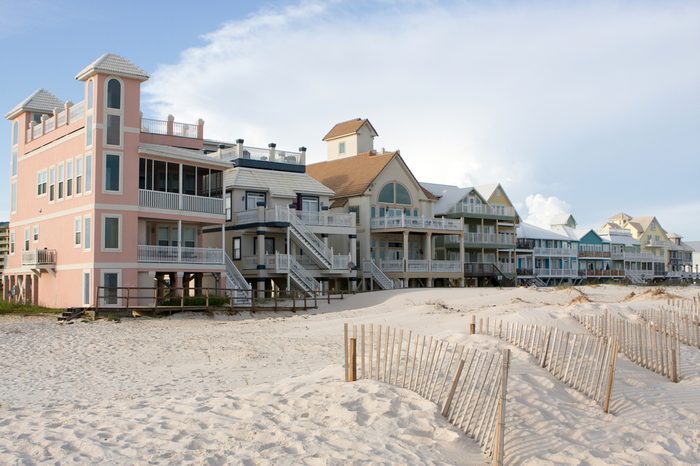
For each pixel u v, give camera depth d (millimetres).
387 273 52375
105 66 32781
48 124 38406
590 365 15148
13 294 42250
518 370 14805
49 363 19078
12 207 43156
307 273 42531
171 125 38875
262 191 45312
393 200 55562
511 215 67688
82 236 33688
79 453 9297
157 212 34594
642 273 100688
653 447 11117
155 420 10938
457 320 25516
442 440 10359
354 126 61250
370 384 12336
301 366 18000
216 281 37062
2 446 9578
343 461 9148
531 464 9906
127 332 25719
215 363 18844
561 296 38969
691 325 23219
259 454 9312
